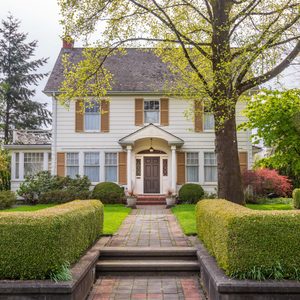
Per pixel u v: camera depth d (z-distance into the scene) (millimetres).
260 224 5238
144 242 8828
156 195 21203
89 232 7793
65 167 21438
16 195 21047
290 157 11633
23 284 5004
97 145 21516
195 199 20172
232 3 10977
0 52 36500
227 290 4934
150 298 6102
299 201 15336
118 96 21625
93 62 12492
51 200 19750
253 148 21891
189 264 7395
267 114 11188
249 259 5195
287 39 10453
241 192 11422
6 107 35844
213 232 6527
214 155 21562
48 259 5238
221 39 10922
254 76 10984
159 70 22719
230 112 10859
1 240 5262
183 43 11445
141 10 11523
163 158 21766
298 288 4898
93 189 20578
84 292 5957
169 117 21578
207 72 12562
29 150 22266
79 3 11219
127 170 20953
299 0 10438
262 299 4918
